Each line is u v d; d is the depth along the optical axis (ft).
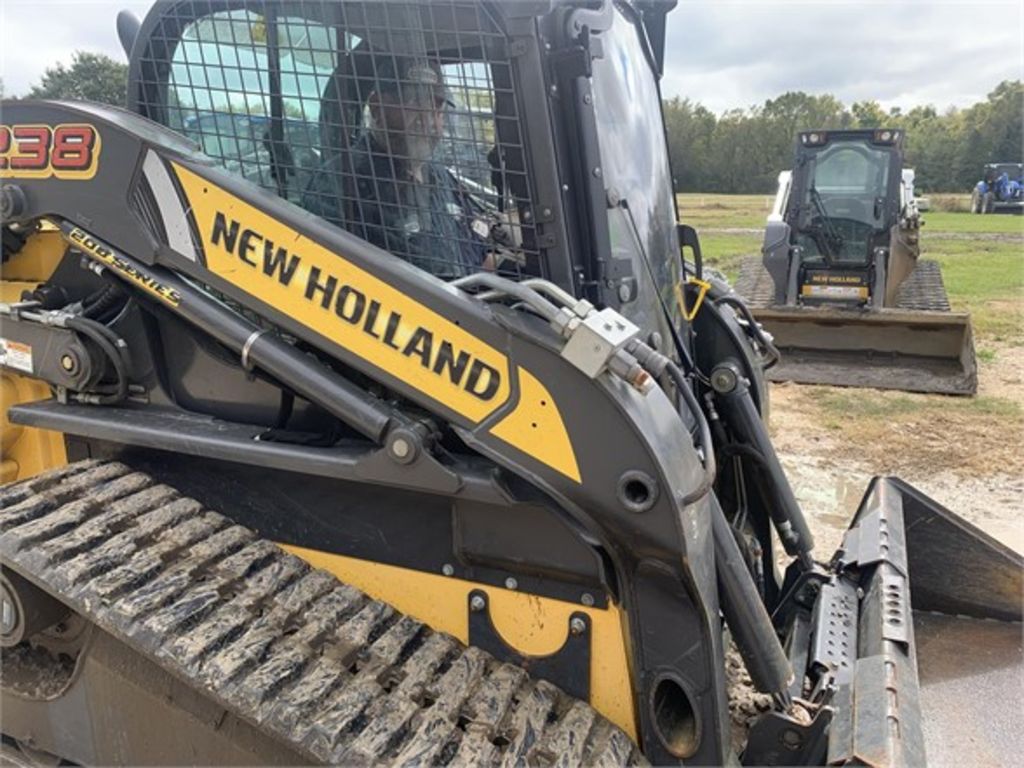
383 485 6.60
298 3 6.75
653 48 9.93
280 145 7.08
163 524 7.00
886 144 29.81
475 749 5.78
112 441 7.75
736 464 9.87
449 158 6.61
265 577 6.82
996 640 10.18
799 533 9.87
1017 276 50.78
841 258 30.60
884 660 7.53
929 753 8.30
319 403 6.59
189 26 7.19
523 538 6.48
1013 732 8.57
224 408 7.54
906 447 20.11
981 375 26.99
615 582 6.39
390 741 5.70
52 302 8.04
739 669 8.48
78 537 6.63
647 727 6.40
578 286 6.65
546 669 6.69
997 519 16.02
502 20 6.18
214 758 6.56
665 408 6.11
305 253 6.49
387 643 6.56
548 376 5.91
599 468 5.87
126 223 7.00
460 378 6.16
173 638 5.99
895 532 10.00
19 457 8.74
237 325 6.79
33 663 7.73
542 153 6.30
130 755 6.99
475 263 6.73
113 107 7.35
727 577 6.97
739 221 90.79
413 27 6.43
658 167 9.23
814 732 6.85
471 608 6.84
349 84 6.75
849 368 25.90
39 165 7.23
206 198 6.74
